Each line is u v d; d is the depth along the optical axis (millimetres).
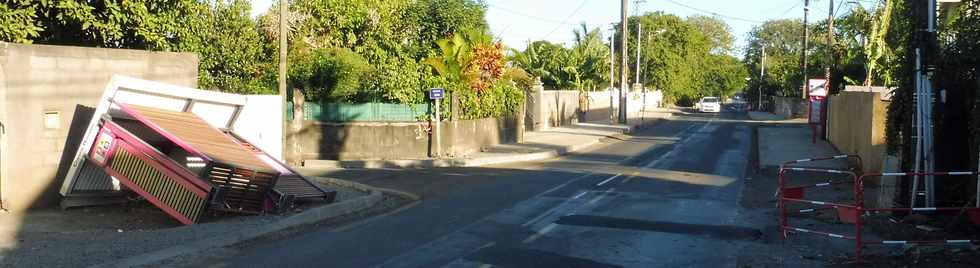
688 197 14742
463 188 16281
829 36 38875
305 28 29594
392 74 24828
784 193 11148
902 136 12148
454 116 26406
